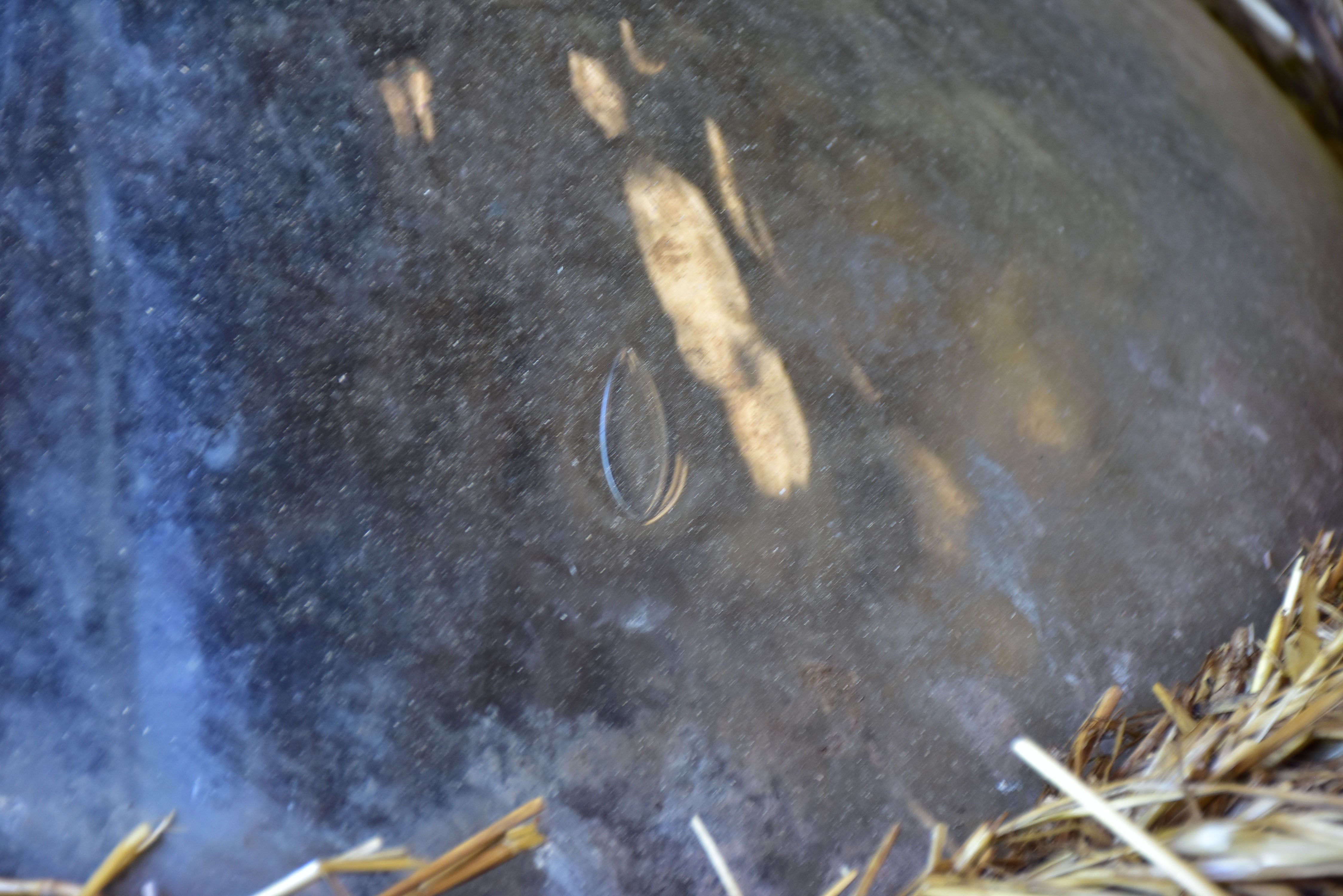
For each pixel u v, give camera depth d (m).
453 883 0.45
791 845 0.48
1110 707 0.51
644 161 0.54
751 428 0.52
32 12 0.49
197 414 0.47
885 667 0.51
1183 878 0.44
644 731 0.48
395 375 0.49
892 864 0.49
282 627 0.46
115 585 0.46
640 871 0.47
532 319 0.51
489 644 0.48
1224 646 0.53
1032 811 0.48
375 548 0.47
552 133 0.54
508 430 0.50
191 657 0.46
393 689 0.46
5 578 0.45
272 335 0.48
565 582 0.49
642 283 0.53
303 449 0.48
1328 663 0.50
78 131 0.49
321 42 0.52
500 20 0.54
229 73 0.50
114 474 0.46
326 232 0.50
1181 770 0.47
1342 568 0.55
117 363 0.47
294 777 0.45
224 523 0.47
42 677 0.45
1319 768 0.47
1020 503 0.54
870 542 0.52
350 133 0.51
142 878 0.44
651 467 0.51
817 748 0.49
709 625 0.50
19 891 0.43
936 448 0.54
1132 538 0.55
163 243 0.48
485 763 0.46
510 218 0.52
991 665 0.52
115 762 0.44
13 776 0.44
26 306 0.47
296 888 0.44
